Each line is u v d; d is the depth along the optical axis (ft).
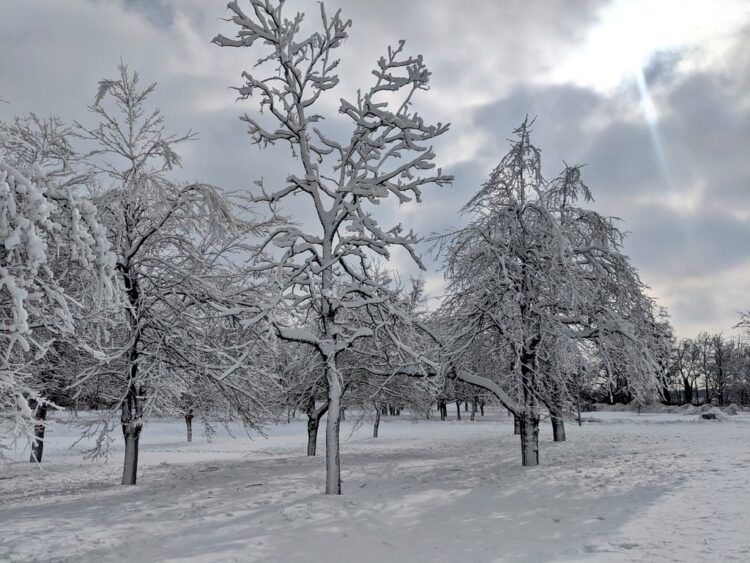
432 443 92.84
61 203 26.63
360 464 58.23
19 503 38.17
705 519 26.32
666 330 53.36
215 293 47.21
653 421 131.95
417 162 40.27
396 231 40.52
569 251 48.29
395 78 41.24
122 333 49.78
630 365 49.47
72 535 26.32
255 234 52.65
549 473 44.37
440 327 54.60
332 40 41.96
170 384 46.80
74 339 39.81
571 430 107.04
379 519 29.09
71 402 57.00
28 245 22.71
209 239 50.29
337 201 41.11
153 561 21.70
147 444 107.65
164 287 47.32
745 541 22.17
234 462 67.10
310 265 39.68
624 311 51.13
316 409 76.02
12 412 25.99
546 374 53.47
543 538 24.38
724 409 175.42
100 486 46.91
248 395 49.93
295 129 41.83
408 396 75.97
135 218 47.32
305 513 30.40
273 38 41.60
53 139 44.91
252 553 22.79
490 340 53.26
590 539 23.80
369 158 41.42
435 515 29.94
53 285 26.61
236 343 50.16
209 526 27.94
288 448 95.35
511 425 151.33
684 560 19.99
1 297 27.63
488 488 38.40
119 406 45.65
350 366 67.00
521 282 50.21
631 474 41.86
